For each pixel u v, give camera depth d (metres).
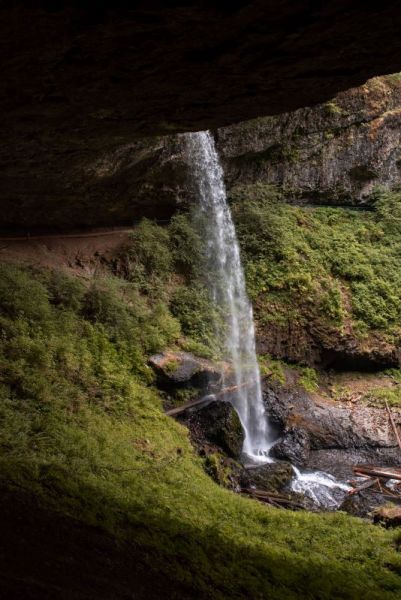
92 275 15.25
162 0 4.11
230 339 15.79
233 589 5.94
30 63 4.93
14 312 12.59
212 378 14.09
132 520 7.09
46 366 11.78
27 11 4.11
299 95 6.06
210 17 4.34
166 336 14.59
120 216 16.31
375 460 14.41
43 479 7.65
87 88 5.57
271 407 14.89
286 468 12.49
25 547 5.21
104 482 8.75
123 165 13.52
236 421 12.94
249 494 11.45
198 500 9.47
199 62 5.11
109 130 7.13
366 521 10.34
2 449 9.02
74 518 6.48
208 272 16.50
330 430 14.80
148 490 9.17
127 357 13.41
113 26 4.39
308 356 16.70
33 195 13.16
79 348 12.84
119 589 4.97
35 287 13.16
